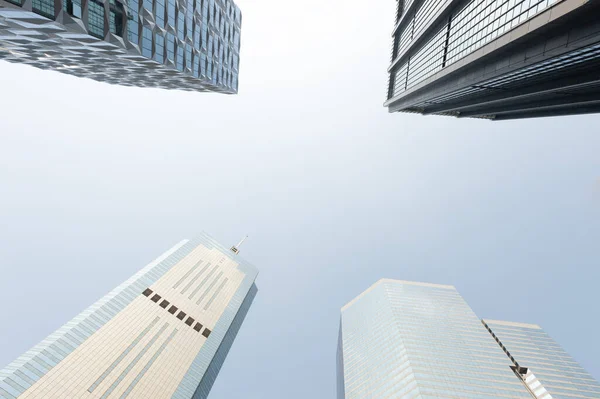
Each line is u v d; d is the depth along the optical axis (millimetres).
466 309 125562
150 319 86938
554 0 24625
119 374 70000
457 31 52469
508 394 83250
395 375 90125
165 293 96938
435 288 141625
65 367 63625
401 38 106125
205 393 93188
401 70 101688
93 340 72188
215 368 98375
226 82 74312
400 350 98125
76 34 31141
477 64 40344
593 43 23031
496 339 117938
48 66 52000
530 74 36500
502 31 34500
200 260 118188
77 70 54406
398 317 115000
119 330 78375
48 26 28797
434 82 58188
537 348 112250
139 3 38812
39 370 60062
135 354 76188
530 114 65500
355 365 109312
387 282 144500
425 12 74375
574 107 49500
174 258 110750
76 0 29406
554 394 88500
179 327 91438
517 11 31234
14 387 55406
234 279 121438
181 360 83688
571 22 23422
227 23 73938
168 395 74375
